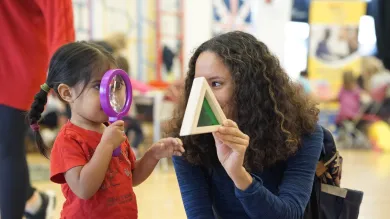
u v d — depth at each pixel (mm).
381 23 5691
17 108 1500
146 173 1165
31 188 1783
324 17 5625
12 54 1492
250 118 1066
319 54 5645
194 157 1166
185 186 1174
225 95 1052
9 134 1500
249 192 959
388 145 5082
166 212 2250
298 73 5727
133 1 4719
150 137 4188
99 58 1059
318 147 1145
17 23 1492
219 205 1193
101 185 1024
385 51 5754
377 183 3041
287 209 1001
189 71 1169
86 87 1036
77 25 4508
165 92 3799
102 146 982
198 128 856
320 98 5488
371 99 5406
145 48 4809
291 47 5734
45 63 1554
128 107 1059
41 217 1821
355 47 5625
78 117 1073
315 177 1228
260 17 5262
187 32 4957
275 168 1159
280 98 1088
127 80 1059
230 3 5117
